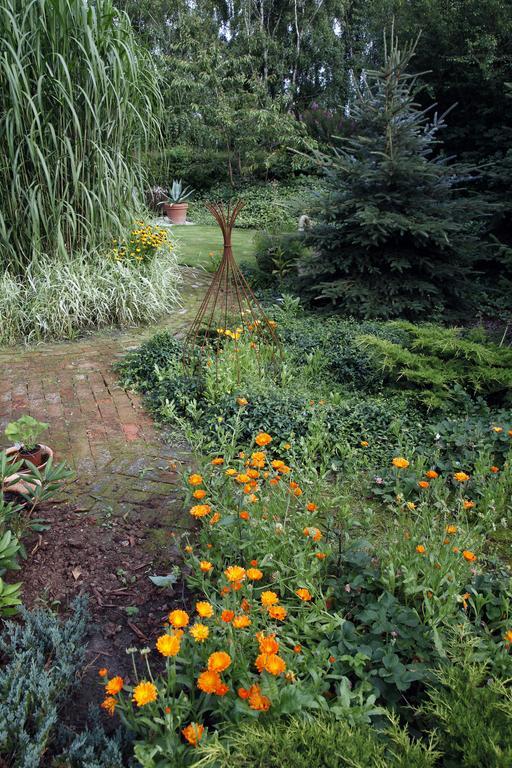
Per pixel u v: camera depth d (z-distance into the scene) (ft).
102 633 6.16
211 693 4.64
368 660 5.24
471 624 5.69
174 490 8.86
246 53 56.75
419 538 6.79
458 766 4.13
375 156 17.63
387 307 16.98
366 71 16.38
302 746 4.16
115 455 9.87
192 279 22.66
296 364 13.70
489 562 7.38
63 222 16.07
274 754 4.08
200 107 50.62
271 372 12.96
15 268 15.85
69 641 5.61
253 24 59.77
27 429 8.54
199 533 7.78
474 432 10.18
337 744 4.08
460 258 18.25
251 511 7.07
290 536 6.52
